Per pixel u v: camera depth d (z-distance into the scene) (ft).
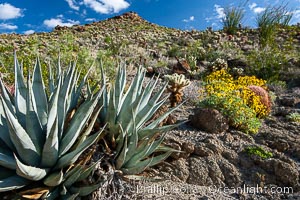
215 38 55.62
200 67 39.60
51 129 8.59
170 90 21.39
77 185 9.71
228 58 42.42
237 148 15.96
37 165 9.39
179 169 13.96
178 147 14.52
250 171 14.67
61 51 33.53
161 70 35.65
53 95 9.35
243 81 28.19
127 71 32.17
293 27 61.77
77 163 9.82
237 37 57.82
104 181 9.31
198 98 24.68
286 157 15.37
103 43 48.65
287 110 23.76
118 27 74.95
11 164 9.05
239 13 62.80
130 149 10.44
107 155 10.30
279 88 32.35
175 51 45.80
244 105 19.17
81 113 9.45
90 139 9.23
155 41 55.67
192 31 66.44
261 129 19.79
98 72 27.55
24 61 26.58
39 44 39.70
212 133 17.54
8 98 10.11
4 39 46.32
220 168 14.49
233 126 18.65
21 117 9.89
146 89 12.42
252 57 39.22
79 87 11.68
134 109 10.71
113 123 10.84
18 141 8.75
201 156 15.05
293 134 18.71
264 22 53.88
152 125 12.07
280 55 39.93
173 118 17.95
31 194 8.85
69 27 70.64
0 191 8.71
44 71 22.61
